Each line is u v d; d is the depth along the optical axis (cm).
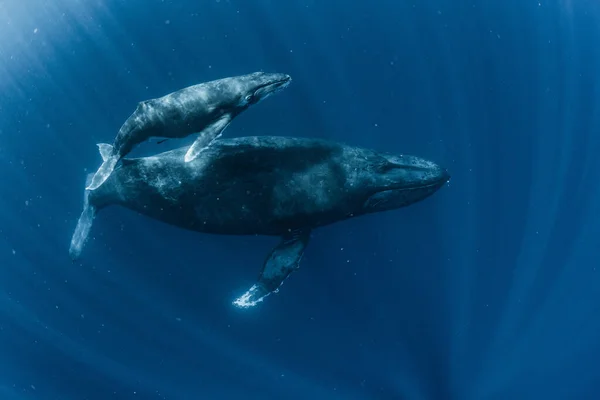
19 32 1672
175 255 1516
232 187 1240
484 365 1514
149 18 1622
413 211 1527
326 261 1492
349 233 1498
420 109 1586
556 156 1700
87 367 1493
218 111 1045
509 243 1605
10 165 1616
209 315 1491
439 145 1582
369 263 1488
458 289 1528
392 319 1473
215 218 1286
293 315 1481
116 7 1641
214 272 1505
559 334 1611
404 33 1633
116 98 1567
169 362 1477
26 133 1622
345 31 1622
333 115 1549
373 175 1366
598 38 1892
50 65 1636
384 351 1469
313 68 1575
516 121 1653
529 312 1606
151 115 1010
